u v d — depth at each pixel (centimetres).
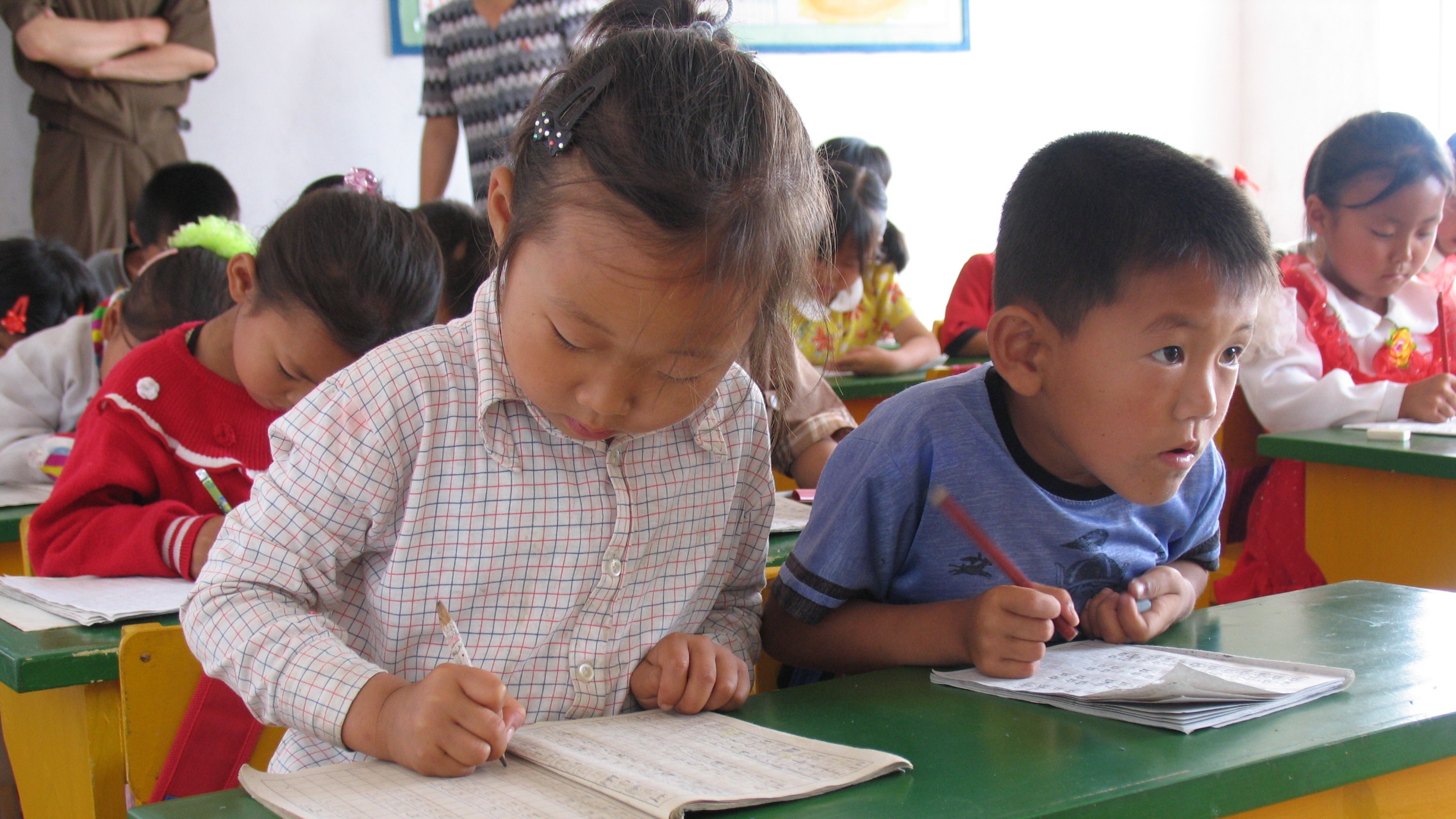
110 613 110
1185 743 70
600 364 72
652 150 70
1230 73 573
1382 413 205
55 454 185
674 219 68
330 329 128
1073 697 78
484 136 298
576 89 75
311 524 80
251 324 134
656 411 75
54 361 199
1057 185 94
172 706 103
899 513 104
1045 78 534
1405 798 74
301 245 129
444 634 78
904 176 509
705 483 92
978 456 103
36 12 345
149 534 129
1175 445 90
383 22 416
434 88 311
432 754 68
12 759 134
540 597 86
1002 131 527
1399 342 220
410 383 82
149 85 363
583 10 286
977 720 77
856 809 61
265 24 398
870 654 97
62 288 239
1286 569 204
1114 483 94
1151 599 100
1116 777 65
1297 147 557
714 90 74
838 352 299
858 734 75
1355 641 92
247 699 78
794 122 80
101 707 106
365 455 80
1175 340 88
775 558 130
